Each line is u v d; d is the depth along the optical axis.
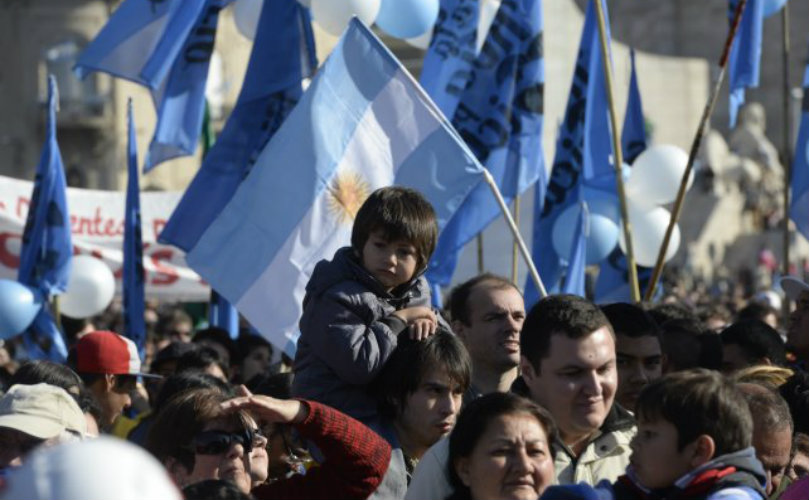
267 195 15.47
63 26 94.56
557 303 11.80
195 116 21.34
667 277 61.03
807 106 21.44
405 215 12.19
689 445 9.67
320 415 10.73
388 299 12.34
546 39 81.56
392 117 15.93
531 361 11.85
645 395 9.86
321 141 15.62
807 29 105.75
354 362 11.88
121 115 94.44
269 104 21.11
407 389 12.02
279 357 25.14
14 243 29.31
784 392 14.05
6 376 21.33
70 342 29.08
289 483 10.98
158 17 21.06
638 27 106.94
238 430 10.86
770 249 91.31
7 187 29.34
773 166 97.81
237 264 15.34
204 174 20.88
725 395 9.73
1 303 22.94
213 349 18.94
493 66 21.19
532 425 10.47
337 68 15.79
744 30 23.12
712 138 95.06
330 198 15.55
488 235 27.41
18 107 94.81
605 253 23.47
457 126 21.16
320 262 12.49
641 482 9.88
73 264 27.23
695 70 98.56
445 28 21.45
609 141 23.14
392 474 11.88
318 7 20.56
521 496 10.37
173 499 5.88
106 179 94.31
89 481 5.79
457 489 10.82
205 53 21.27
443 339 12.15
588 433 11.86
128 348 16.89
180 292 31.91
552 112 81.06
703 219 92.94
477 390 14.02
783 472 13.06
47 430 11.65
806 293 17.83
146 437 11.00
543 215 23.39
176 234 20.81
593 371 11.64
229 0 21.58
